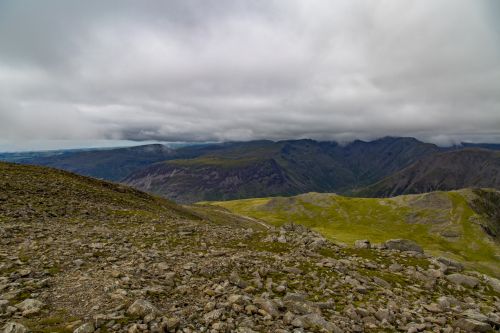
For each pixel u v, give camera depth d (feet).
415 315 51.72
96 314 34.65
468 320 48.80
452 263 87.25
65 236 75.97
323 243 93.61
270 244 88.22
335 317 45.52
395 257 87.20
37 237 72.08
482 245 536.01
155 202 228.22
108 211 123.13
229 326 36.04
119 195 183.93
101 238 77.87
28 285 42.50
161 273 52.44
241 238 93.50
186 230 99.30
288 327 38.86
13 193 117.70
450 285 70.95
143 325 32.96
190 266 57.26
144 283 46.32
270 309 42.14
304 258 75.31
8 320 32.45
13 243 65.57
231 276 53.06
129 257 61.82
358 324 44.75
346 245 98.32
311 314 43.16
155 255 64.23
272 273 61.21
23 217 92.63
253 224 384.68
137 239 81.41
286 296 49.29
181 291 45.11
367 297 56.54
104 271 50.67
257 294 49.11
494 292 72.23
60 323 32.60
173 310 38.55
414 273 74.59
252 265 64.23
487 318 51.88
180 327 34.55
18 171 158.30
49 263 52.90
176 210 238.07
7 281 43.73
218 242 86.53
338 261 74.74
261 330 37.01
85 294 40.42
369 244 98.89
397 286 66.49
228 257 68.64
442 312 54.03
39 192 128.98
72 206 118.52
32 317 33.63
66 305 37.06
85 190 157.99
